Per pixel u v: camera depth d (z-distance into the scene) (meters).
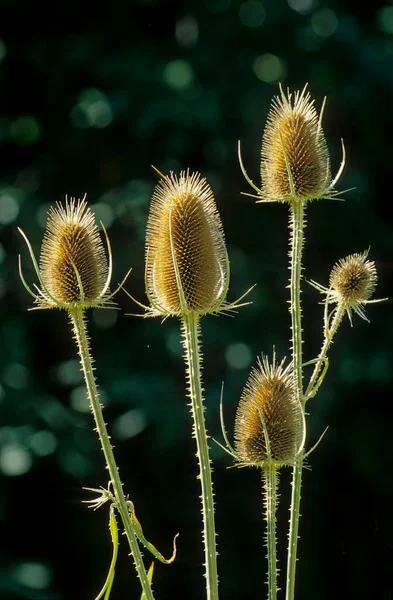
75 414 2.28
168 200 1.25
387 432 2.41
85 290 1.24
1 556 2.23
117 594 2.30
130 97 2.43
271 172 1.29
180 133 2.43
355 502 2.38
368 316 2.45
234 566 2.33
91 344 2.40
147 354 2.37
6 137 2.49
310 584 2.31
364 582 2.08
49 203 2.39
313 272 2.50
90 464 2.21
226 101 2.48
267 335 2.37
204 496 1.22
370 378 2.35
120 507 1.22
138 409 2.24
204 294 1.23
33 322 2.38
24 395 2.21
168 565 2.32
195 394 1.23
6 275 2.29
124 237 2.39
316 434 2.33
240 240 2.46
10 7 2.49
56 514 2.31
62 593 2.32
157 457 2.32
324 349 1.31
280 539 2.35
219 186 2.45
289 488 2.36
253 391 1.26
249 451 1.24
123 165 2.48
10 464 2.12
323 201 2.50
